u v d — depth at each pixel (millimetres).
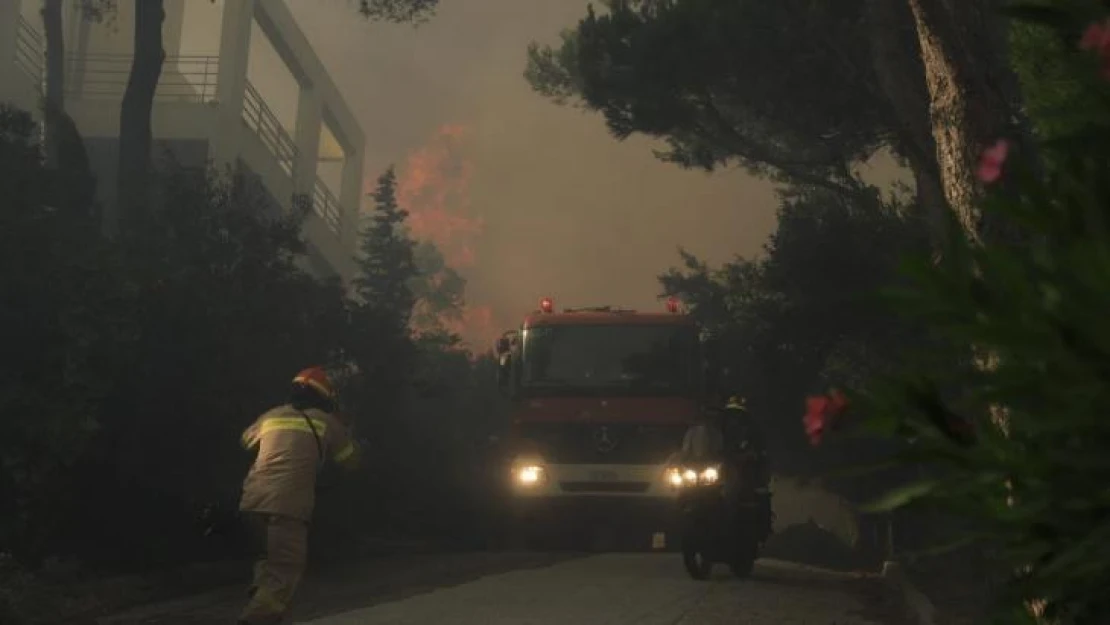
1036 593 1382
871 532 20562
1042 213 1319
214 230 13719
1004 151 1368
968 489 1359
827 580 13156
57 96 21219
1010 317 1278
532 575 12094
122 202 16141
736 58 15898
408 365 17625
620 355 16641
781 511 23656
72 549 11289
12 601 8336
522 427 16547
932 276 1331
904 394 1400
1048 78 2996
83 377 10117
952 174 6504
